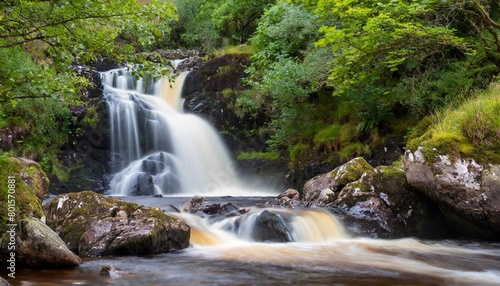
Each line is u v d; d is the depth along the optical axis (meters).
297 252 5.89
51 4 4.18
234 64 15.17
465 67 9.48
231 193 13.22
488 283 4.41
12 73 4.79
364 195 7.61
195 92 15.28
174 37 20.61
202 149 14.35
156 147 13.93
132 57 4.91
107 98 13.79
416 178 7.04
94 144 12.99
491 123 6.50
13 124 11.31
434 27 8.12
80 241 5.42
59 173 11.81
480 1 8.73
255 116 14.47
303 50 13.63
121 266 4.85
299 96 11.95
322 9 8.56
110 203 5.83
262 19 15.63
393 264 5.27
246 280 4.37
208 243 6.27
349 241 6.77
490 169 6.28
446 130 6.97
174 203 9.23
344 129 11.73
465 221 6.82
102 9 4.21
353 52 8.34
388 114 10.88
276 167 13.17
